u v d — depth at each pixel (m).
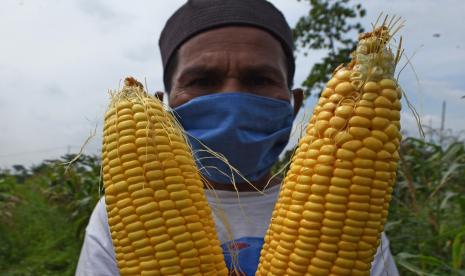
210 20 0.47
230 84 0.46
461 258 0.70
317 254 0.29
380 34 0.30
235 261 0.40
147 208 0.31
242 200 0.47
